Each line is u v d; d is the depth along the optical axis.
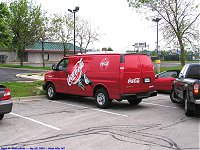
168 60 70.12
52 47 64.19
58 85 12.96
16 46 39.78
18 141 6.70
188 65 10.91
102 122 8.70
